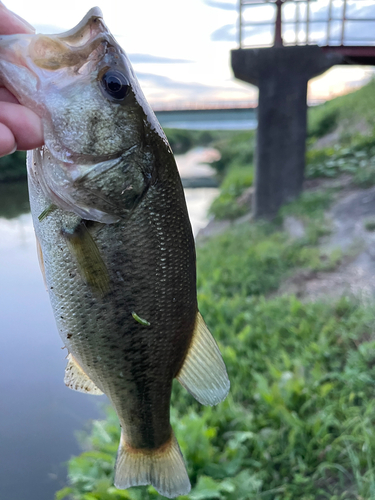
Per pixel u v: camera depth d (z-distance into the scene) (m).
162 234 0.23
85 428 0.59
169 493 0.27
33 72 0.20
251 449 0.48
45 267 0.23
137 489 0.41
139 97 0.22
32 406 0.64
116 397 0.25
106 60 0.21
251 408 0.55
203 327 0.26
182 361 0.26
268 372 0.61
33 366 0.75
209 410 0.51
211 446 0.47
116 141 0.21
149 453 0.27
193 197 2.83
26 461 0.53
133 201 0.22
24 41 0.20
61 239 0.22
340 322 0.71
